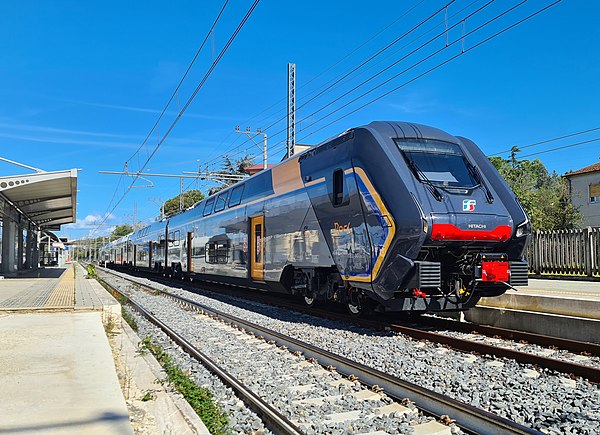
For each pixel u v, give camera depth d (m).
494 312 10.21
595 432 4.57
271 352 8.56
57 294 17.28
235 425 5.18
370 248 9.62
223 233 18.41
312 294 12.67
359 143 10.20
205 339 9.88
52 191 28.62
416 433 4.77
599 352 7.61
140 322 12.54
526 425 4.82
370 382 6.34
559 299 9.62
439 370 6.80
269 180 14.59
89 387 5.57
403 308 9.36
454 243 9.17
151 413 5.13
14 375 6.07
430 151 10.03
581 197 36.62
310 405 5.62
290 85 30.23
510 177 46.31
